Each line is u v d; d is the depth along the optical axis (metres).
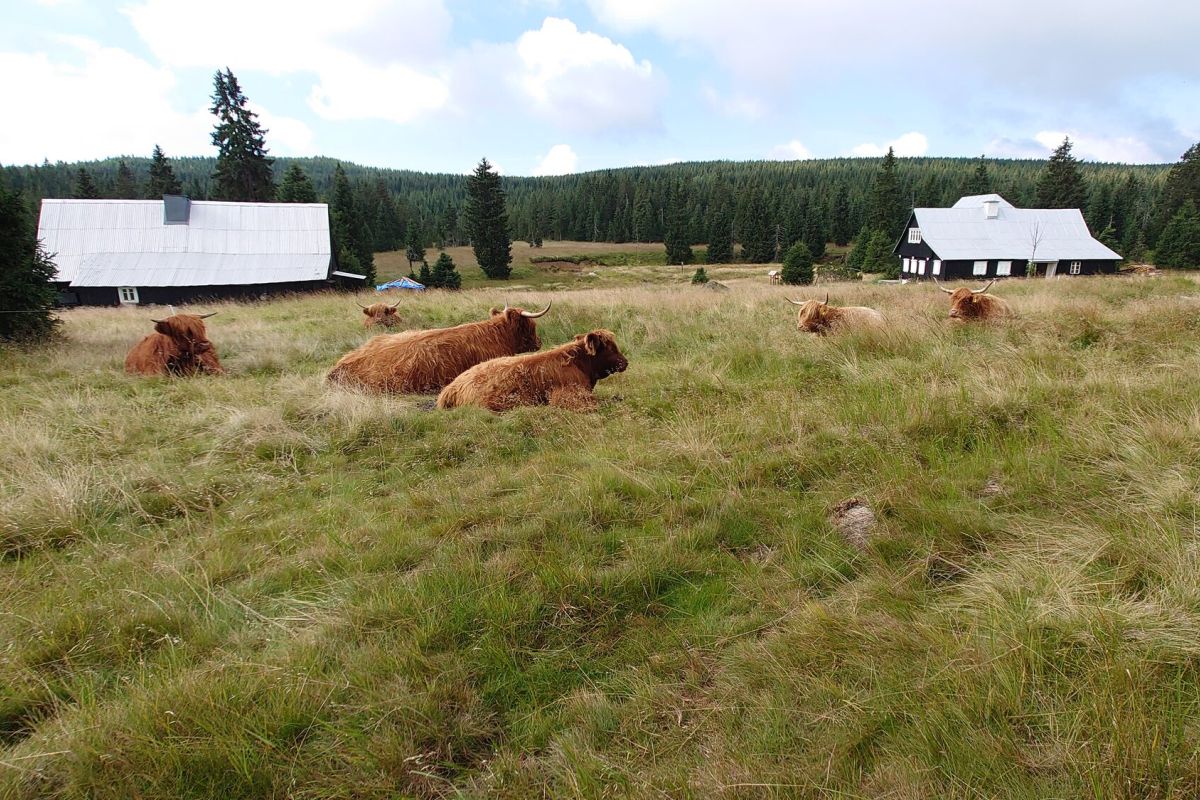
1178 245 51.06
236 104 57.00
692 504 3.74
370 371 7.69
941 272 46.69
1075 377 5.57
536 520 3.61
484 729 2.28
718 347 8.84
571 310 12.50
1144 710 1.84
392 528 3.71
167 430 5.86
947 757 1.85
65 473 4.50
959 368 6.13
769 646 2.52
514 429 5.53
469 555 3.28
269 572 3.34
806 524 3.46
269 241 42.09
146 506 4.27
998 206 49.56
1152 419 4.05
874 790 1.80
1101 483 3.42
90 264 35.94
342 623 2.78
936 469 3.95
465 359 8.02
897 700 2.12
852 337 7.94
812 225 91.06
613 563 3.23
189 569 3.42
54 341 11.30
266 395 7.04
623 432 5.29
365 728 2.21
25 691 2.44
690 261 92.81
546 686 2.48
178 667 2.52
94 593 3.18
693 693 2.40
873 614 2.60
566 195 136.38
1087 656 2.12
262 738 2.10
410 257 84.81
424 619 2.76
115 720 2.20
